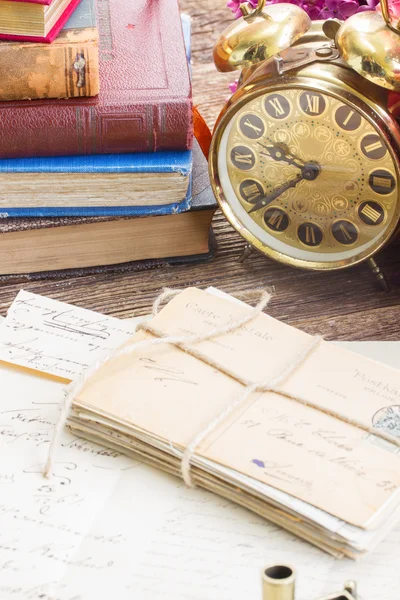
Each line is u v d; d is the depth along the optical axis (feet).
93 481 2.38
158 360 2.46
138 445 2.37
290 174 2.66
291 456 2.31
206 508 2.34
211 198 2.79
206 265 2.84
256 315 2.55
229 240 2.89
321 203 2.67
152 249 2.83
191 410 2.37
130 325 2.65
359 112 2.52
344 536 2.20
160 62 2.79
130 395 2.39
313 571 2.25
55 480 2.38
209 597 2.23
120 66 2.77
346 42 2.47
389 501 2.25
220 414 2.36
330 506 2.24
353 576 2.25
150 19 2.91
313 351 2.48
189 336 2.48
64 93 2.66
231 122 2.65
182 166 2.70
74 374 2.54
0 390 2.52
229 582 2.24
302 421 2.36
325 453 2.31
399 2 2.52
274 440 2.33
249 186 2.71
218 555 2.28
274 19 2.55
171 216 2.78
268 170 2.68
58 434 2.38
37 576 2.25
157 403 2.38
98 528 2.31
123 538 2.30
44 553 2.28
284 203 2.70
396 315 2.72
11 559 2.27
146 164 2.70
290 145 2.63
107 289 2.79
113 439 2.39
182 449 2.32
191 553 2.28
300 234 2.72
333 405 2.38
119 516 2.33
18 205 2.74
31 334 2.61
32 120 2.66
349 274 2.80
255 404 2.39
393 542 2.29
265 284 2.79
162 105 2.68
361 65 2.46
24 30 2.63
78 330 2.63
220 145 2.68
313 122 2.59
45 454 2.42
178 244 2.83
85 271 2.82
